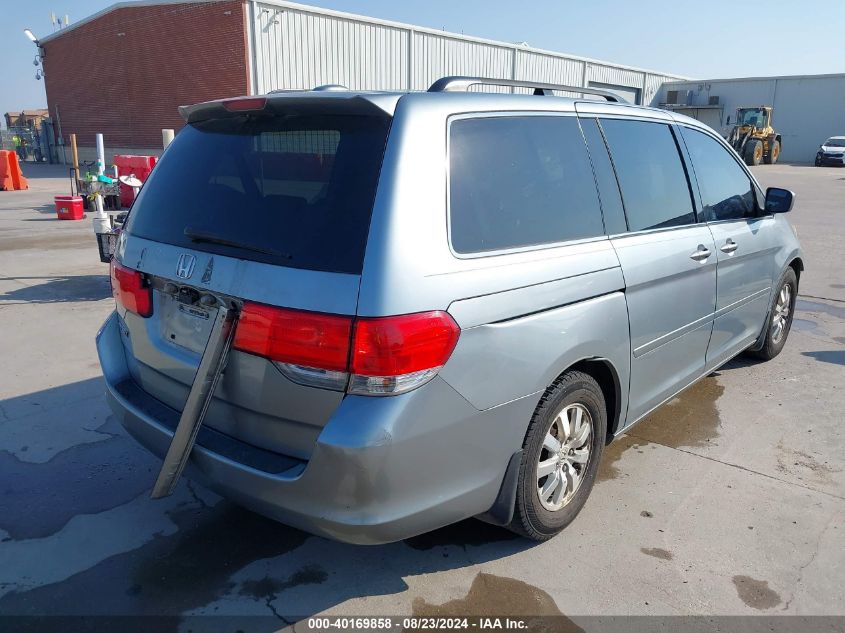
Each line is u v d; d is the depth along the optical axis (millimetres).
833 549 3035
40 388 4703
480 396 2402
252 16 23547
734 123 41969
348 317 2125
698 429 4270
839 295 7902
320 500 2205
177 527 3145
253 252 2371
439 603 2666
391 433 2146
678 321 3621
